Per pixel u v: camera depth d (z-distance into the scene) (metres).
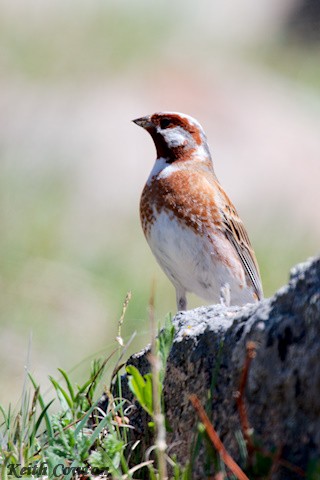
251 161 22.02
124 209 19.39
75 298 14.66
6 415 6.11
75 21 28.28
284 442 4.23
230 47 32.66
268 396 4.34
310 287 4.34
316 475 4.02
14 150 20.84
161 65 27.48
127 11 30.16
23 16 27.78
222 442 4.54
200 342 4.90
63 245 17.00
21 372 12.19
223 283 7.75
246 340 4.52
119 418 5.14
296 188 21.09
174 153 7.90
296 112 26.34
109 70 26.09
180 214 7.64
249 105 25.77
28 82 24.67
